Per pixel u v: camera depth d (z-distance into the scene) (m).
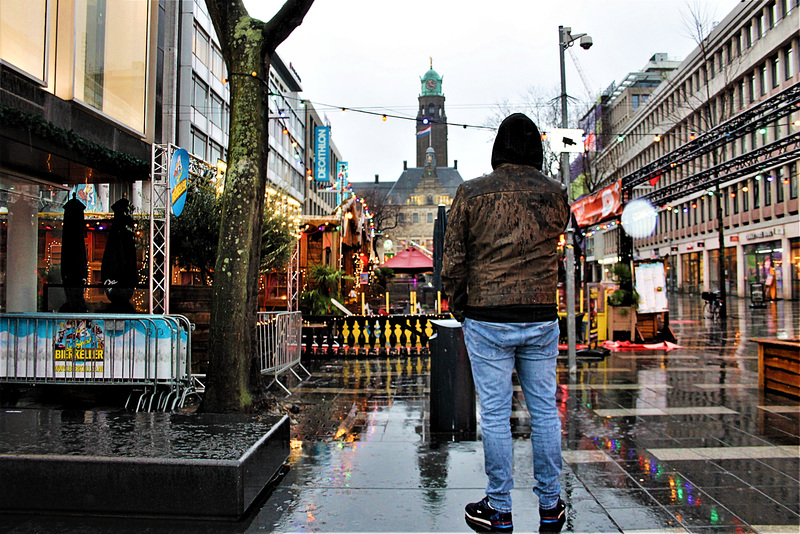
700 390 7.35
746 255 37.31
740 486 3.69
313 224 17.92
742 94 35.03
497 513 2.90
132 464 3.06
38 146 6.58
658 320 13.37
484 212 2.83
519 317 2.79
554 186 2.89
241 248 5.31
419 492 3.47
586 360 10.62
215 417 4.04
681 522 3.08
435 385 5.25
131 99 8.27
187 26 28.05
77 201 8.80
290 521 3.03
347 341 11.76
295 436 5.02
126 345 6.11
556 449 2.91
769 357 7.14
